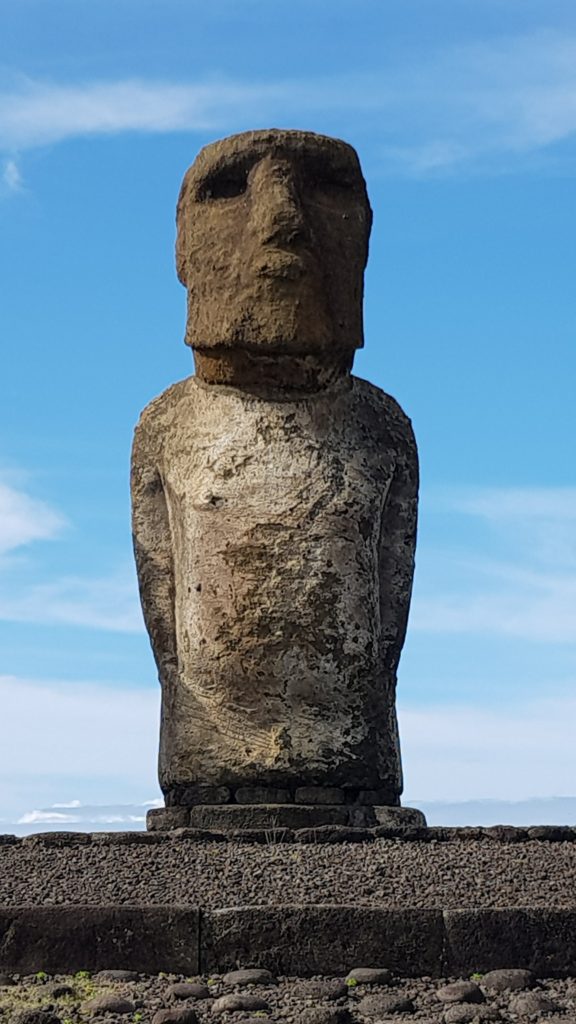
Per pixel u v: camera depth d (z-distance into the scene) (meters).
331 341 13.06
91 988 9.63
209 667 12.70
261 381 13.19
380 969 9.83
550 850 11.16
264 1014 9.10
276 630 12.63
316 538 12.78
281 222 12.79
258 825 12.02
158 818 12.40
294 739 12.54
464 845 11.23
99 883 10.45
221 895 10.23
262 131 13.12
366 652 12.80
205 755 12.62
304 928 9.94
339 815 12.12
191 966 9.90
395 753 12.99
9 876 10.62
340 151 13.20
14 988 9.65
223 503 12.85
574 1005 9.34
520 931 9.98
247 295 12.91
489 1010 9.11
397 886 10.42
